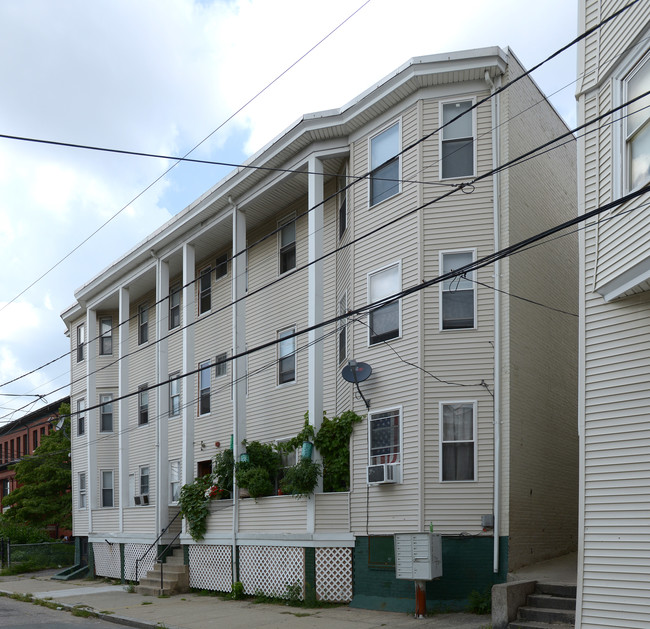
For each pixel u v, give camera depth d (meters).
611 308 10.79
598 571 10.23
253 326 22.48
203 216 22.31
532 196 16.69
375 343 16.38
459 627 12.46
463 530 14.41
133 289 28.56
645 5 10.29
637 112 10.19
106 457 29.77
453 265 15.54
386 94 16.53
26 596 21.48
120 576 24.94
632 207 10.25
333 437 16.78
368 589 15.45
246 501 18.75
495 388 14.80
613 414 10.50
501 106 15.81
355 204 17.45
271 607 16.47
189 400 22.45
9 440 52.81
